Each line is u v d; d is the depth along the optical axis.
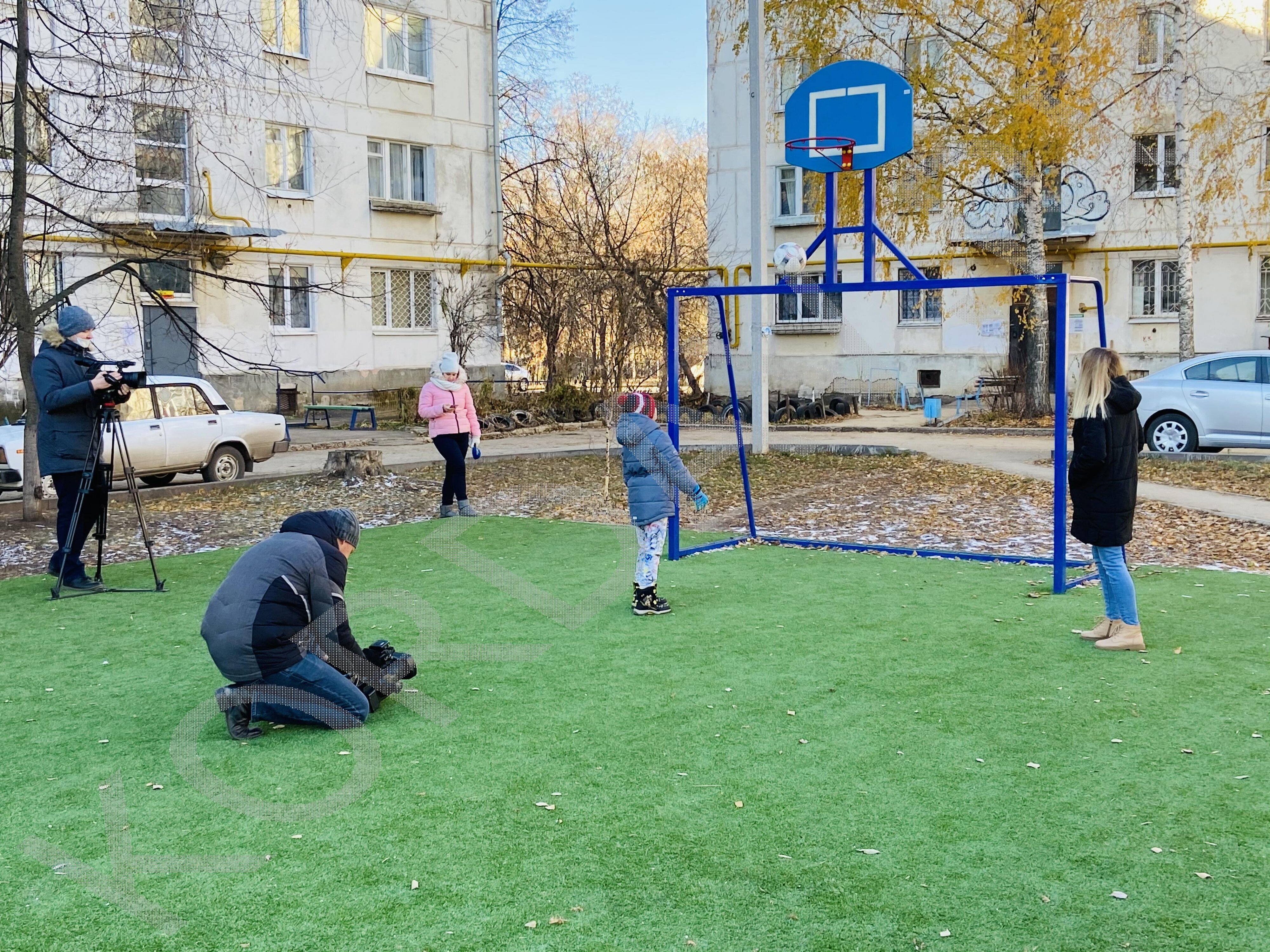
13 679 6.14
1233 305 27.08
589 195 34.22
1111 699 5.39
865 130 9.33
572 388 27.19
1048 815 4.07
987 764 4.58
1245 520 10.46
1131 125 26.80
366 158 28.34
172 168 19.08
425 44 29.52
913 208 22.86
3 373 21.11
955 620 7.08
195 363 24.73
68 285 20.97
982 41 22.62
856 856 3.76
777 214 32.56
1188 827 3.94
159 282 23.44
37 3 11.98
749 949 3.18
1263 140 25.92
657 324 29.36
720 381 33.25
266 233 23.23
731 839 3.91
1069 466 6.79
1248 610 7.18
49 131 13.71
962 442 20.45
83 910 3.47
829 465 16.27
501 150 36.53
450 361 11.95
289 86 17.41
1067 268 29.08
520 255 33.62
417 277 29.95
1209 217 26.73
